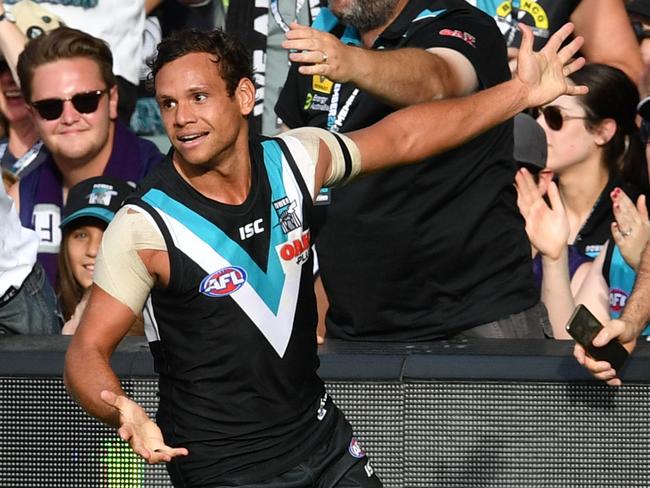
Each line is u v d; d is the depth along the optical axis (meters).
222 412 10.94
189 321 10.68
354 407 13.74
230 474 11.10
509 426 13.67
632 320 12.80
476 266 14.80
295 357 11.07
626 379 13.48
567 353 13.80
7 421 14.00
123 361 13.77
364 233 14.80
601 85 18.22
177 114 10.39
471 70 14.17
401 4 14.89
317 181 11.18
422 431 13.71
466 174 14.61
